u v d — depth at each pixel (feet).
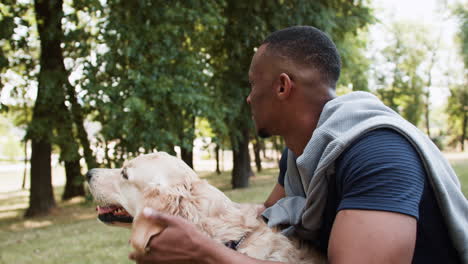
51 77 34.47
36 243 24.35
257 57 6.09
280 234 6.73
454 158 81.87
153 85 30.96
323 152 5.17
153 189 6.81
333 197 5.39
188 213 6.61
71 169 49.47
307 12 41.14
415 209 4.24
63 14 32.45
